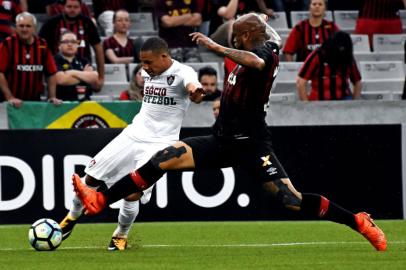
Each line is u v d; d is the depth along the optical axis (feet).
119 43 127.54
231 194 99.14
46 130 97.14
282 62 126.21
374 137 100.63
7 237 87.20
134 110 102.78
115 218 98.99
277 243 82.17
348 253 73.36
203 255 72.49
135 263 66.90
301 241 83.82
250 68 65.67
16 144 96.78
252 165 68.18
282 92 124.47
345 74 114.32
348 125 100.32
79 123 102.42
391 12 140.56
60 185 97.45
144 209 98.78
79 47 119.75
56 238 74.49
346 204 100.63
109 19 137.08
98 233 90.43
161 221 98.89
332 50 112.68
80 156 97.66
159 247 78.69
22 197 97.04
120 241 76.33
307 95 115.65
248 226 95.76
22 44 108.88
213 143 68.18
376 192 100.83
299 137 99.91
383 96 125.80
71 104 102.32
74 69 116.67
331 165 100.32
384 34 140.36
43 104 102.17
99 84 117.19
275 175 68.03
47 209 97.30
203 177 98.89
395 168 100.99
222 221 99.30
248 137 67.77
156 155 68.03
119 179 70.03
